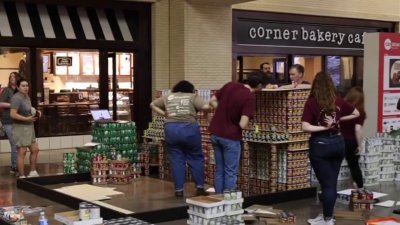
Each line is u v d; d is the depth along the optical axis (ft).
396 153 29.32
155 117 31.27
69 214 16.08
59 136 42.09
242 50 46.29
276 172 25.93
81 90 42.47
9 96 31.50
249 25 46.75
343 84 54.24
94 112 31.09
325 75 19.42
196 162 24.76
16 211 20.81
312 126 19.06
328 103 18.95
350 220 20.81
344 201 23.90
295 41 49.90
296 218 21.15
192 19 42.47
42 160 36.99
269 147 26.25
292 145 25.57
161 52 43.55
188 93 24.90
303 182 26.14
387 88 32.73
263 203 23.65
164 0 43.37
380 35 32.30
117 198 24.56
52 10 39.83
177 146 24.67
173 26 43.32
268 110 26.08
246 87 22.57
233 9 45.42
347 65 54.70
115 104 43.27
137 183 28.48
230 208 19.66
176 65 43.21
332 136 19.24
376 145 28.14
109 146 29.96
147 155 31.24
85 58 42.29
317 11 50.39
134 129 30.86
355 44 54.70
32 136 29.68
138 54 43.27
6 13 38.04
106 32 41.60
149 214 20.61
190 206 19.80
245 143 26.21
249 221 20.18
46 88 41.11
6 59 39.32
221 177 22.86
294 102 25.36
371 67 32.89
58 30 39.63
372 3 54.75
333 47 52.80
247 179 26.30
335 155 19.38
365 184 27.71
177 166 24.84
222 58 44.19
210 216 19.11
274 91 25.09
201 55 43.06
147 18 43.37
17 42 37.73
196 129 24.49
